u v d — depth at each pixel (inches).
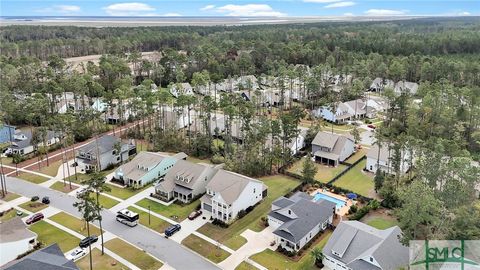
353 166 3427.7
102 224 2482.8
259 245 2261.3
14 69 5270.7
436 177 2381.9
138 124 4192.9
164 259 2124.8
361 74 6294.3
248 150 3319.4
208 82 5654.5
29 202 2770.7
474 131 3777.1
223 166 3189.0
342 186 3031.5
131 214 2498.8
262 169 3235.7
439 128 3767.2
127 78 5649.6
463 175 2287.2
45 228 2427.4
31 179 3174.2
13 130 4104.3
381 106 5216.5
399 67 5905.5
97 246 2236.7
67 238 2320.4
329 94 5354.3
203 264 2082.9
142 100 4148.6
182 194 2787.9
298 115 3914.9
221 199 2493.8
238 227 2464.3
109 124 4542.3
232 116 3661.4
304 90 5447.8
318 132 3735.2
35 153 3718.0
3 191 2903.5
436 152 2657.5
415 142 2947.8
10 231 2214.6
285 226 2241.6
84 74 5536.4
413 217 1904.5
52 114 4325.8
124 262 2091.5
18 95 4938.5
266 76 6146.7
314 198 2731.3
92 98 5142.7
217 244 2268.7
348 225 2169.0
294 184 3073.3
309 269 2037.4
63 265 1801.2
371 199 2743.6
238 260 2116.1
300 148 3754.9
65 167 3422.7
